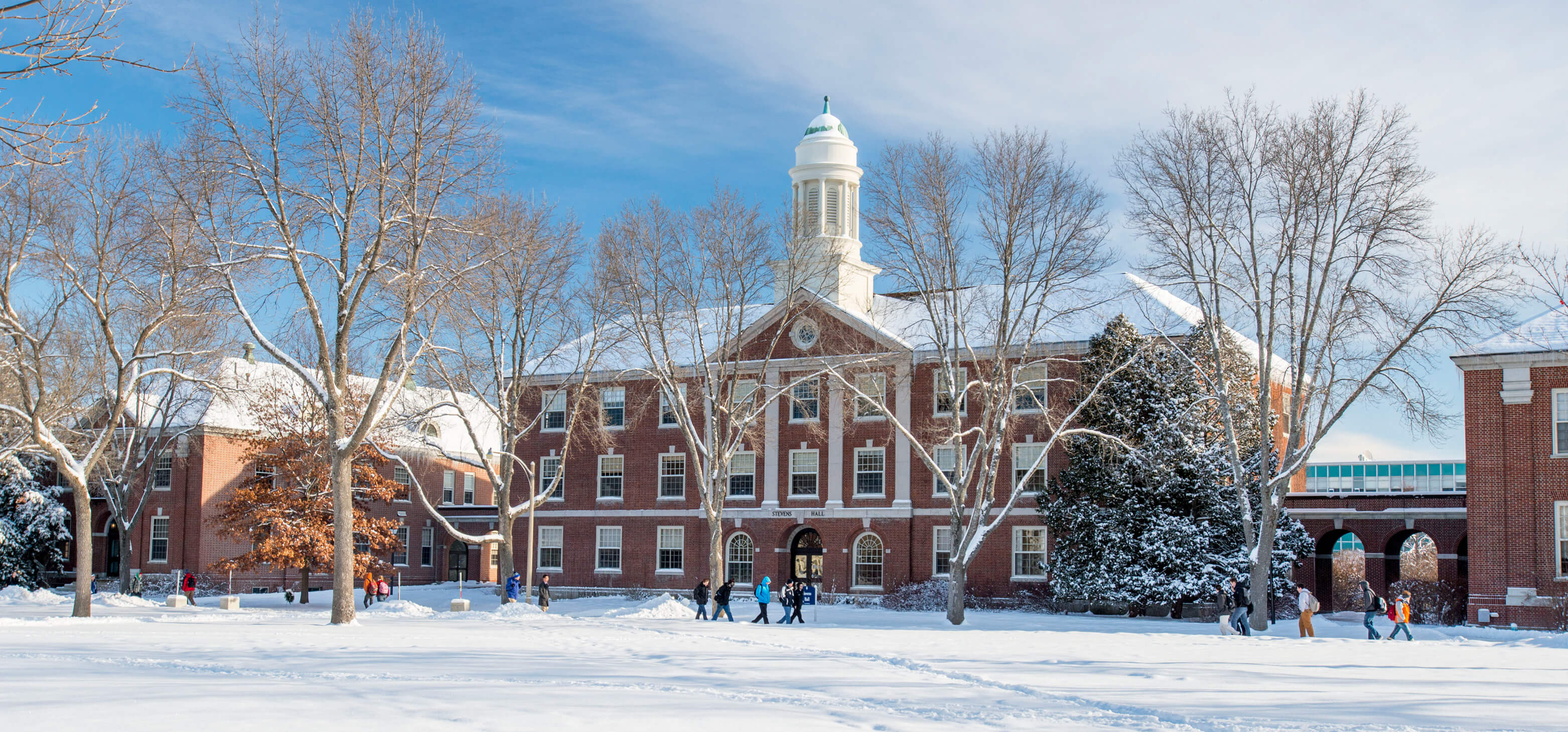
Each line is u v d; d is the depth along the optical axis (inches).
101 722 520.1
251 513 2319.1
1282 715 643.5
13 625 1398.9
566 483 2682.1
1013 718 620.7
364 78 1402.6
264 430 2481.5
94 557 2891.2
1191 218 1600.6
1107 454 1946.4
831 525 2401.6
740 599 2389.3
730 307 2012.8
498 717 564.4
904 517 2329.0
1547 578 1692.9
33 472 2763.3
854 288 2534.5
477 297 1647.4
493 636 1259.2
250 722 528.7
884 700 685.3
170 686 671.8
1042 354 2156.7
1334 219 1530.5
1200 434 1925.4
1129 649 1160.8
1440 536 2170.3
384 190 1408.7
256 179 1398.9
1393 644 1311.5
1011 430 2222.0
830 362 2139.5
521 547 2706.7
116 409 1609.3
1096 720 619.5
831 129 2603.3
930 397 2345.0
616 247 1972.2
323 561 2288.4
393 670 814.5
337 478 1466.5
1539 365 1732.3
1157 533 1918.1
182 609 2032.5
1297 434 1549.0
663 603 1859.0
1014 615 1990.7
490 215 1582.2
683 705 634.8
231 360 2733.8
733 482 2511.1
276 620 1648.6
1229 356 1920.5
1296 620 1945.1
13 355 1593.3
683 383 2546.8
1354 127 1525.6
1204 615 1909.4
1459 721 620.4
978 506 1715.1
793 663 934.4
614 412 2645.2
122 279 1572.3
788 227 2030.0
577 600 2476.6
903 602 2199.8
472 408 2235.5
